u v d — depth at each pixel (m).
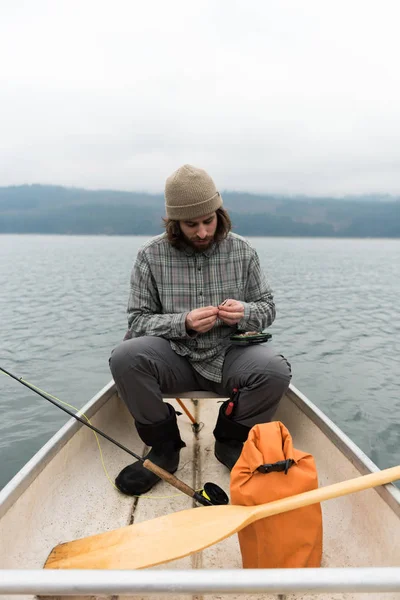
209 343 2.10
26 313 13.76
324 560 1.54
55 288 20.70
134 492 1.91
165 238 2.15
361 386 6.65
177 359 2.08
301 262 44.72
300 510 1.36
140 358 1.91
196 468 2.17
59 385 6.71
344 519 1.72
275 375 1.88
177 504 1.88
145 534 1.47
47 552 1.60
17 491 1.56
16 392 6.16
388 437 4.92
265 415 1.96
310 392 6.38
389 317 13.62
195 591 1.00
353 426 5.21
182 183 1.92
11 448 4.46
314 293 20.19
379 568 1.02
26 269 31.77
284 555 1.36
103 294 18.62
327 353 8.71
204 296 2.15
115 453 2.29
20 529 1.58
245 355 1.99
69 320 12.56
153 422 1.97
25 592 1.00
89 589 1.00
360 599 1.34
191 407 3.00
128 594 1.01
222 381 2.08
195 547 1.33
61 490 1.89
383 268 38.78
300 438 2.32
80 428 2.11
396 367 7.70
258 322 2.13
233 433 2.01
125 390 1.94
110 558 1.40
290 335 10.59
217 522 1.36
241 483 1.44
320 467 2.05
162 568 1.52
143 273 2.16
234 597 1.36
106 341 9.86
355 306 16.09
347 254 66.88
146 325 2.10
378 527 1.52
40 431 4.85
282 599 1.36
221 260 2.16
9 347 9.23
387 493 1.48
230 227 2.12
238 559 1.57
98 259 44.94
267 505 1.34
